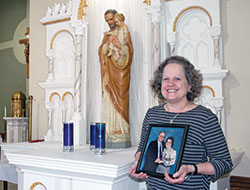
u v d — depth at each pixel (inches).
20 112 180.2
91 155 83.6
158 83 64.6
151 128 61.1
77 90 117.2
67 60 138.3
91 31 122.8
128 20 118.1
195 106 60.1
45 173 81.4
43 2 153.0
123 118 105.4
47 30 143.3
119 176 70.4
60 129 138.1
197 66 107.7
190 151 55.2
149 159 57.3
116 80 106.3
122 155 84.4
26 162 82.1
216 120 56.4
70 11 134.9
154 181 59.4
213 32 102.0
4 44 258.4
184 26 111.0
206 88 105.1
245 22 102.7
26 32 228.8
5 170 116.7
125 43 106.2
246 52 101.8
